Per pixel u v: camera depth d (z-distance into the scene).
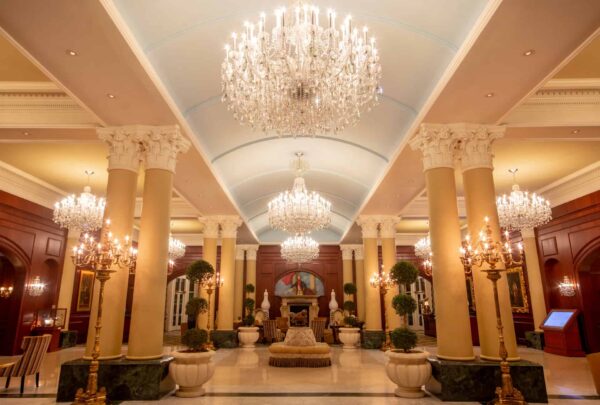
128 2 4.61
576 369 8.66
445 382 5.72
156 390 5.74
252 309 17.39
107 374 5.75
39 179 11.29
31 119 6.98
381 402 5.71
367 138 9.34
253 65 4.71
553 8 4.16
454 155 7.04
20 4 4.03
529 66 5.18
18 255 11.12
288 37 4.58
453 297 6.21
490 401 5.38
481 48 4.81
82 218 9.82
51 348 11.95
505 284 6.18
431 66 6.04
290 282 21.44
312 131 5.58
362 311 19.66
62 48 4.75
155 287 6.36
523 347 13.13
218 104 7.66
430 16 5.15
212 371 6.24
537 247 13.09
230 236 13.73
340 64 4.59
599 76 6.54
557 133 7.15
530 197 12.45
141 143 6.90
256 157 11.13
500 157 9.54
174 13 5.06
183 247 16.34
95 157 9.58
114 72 5.27
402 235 21.20
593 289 11.15
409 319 22.55
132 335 6.14
